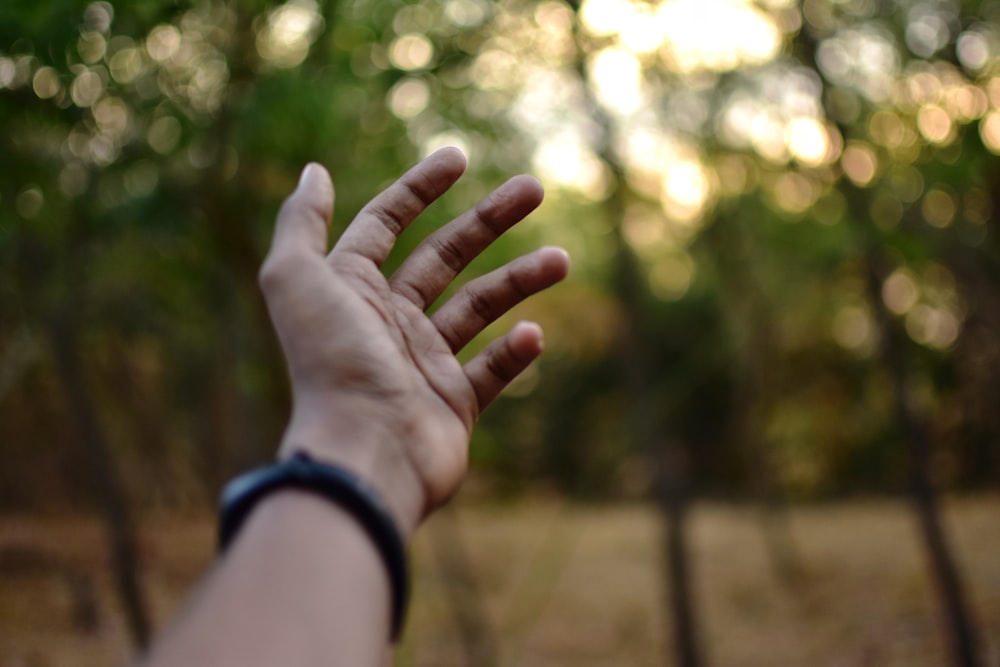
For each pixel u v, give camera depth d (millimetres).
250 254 4633
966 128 5152
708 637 8992
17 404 10977
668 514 7016
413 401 694
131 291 7066
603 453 20875
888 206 6250
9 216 4164
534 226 6125
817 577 10961
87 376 10758
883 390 15898
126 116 4121
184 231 4512
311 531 509
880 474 17703
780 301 10445
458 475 709
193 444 13859
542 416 21781
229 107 4211
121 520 6094
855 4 5410
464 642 8594
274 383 4910
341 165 4707
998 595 8711
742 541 14273
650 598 11016
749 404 12609
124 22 3486
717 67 5875
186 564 10906
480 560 13398
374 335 688
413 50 4516
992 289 7305
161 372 12688
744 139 6621
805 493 17719
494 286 863
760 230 8797
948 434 16047
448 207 4738
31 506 12398
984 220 6918
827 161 5781
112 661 7184
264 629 458
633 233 8164
